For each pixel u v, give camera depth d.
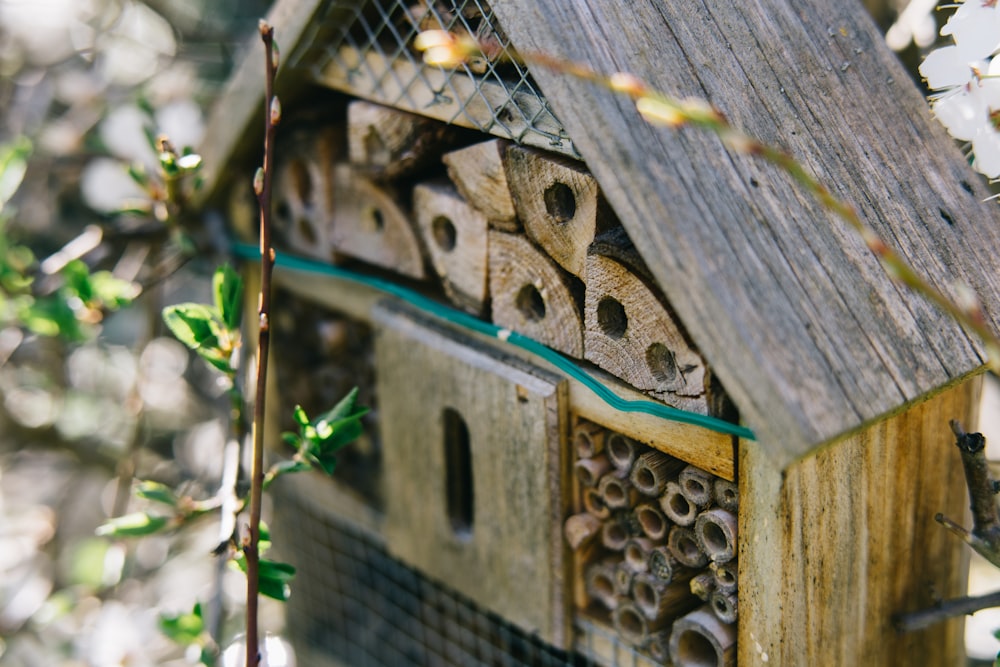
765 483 0.44
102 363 0.73
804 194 0.43
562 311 0.47
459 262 0.49
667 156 0.42
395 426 0.53
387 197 0.51
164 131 0.61
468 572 0.52
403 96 0.48
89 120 0.67
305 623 0.64
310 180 0.54
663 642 0.48
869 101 0.46
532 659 0.55
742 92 0.44
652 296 0.44
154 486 0.48
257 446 0.44
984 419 0.66
